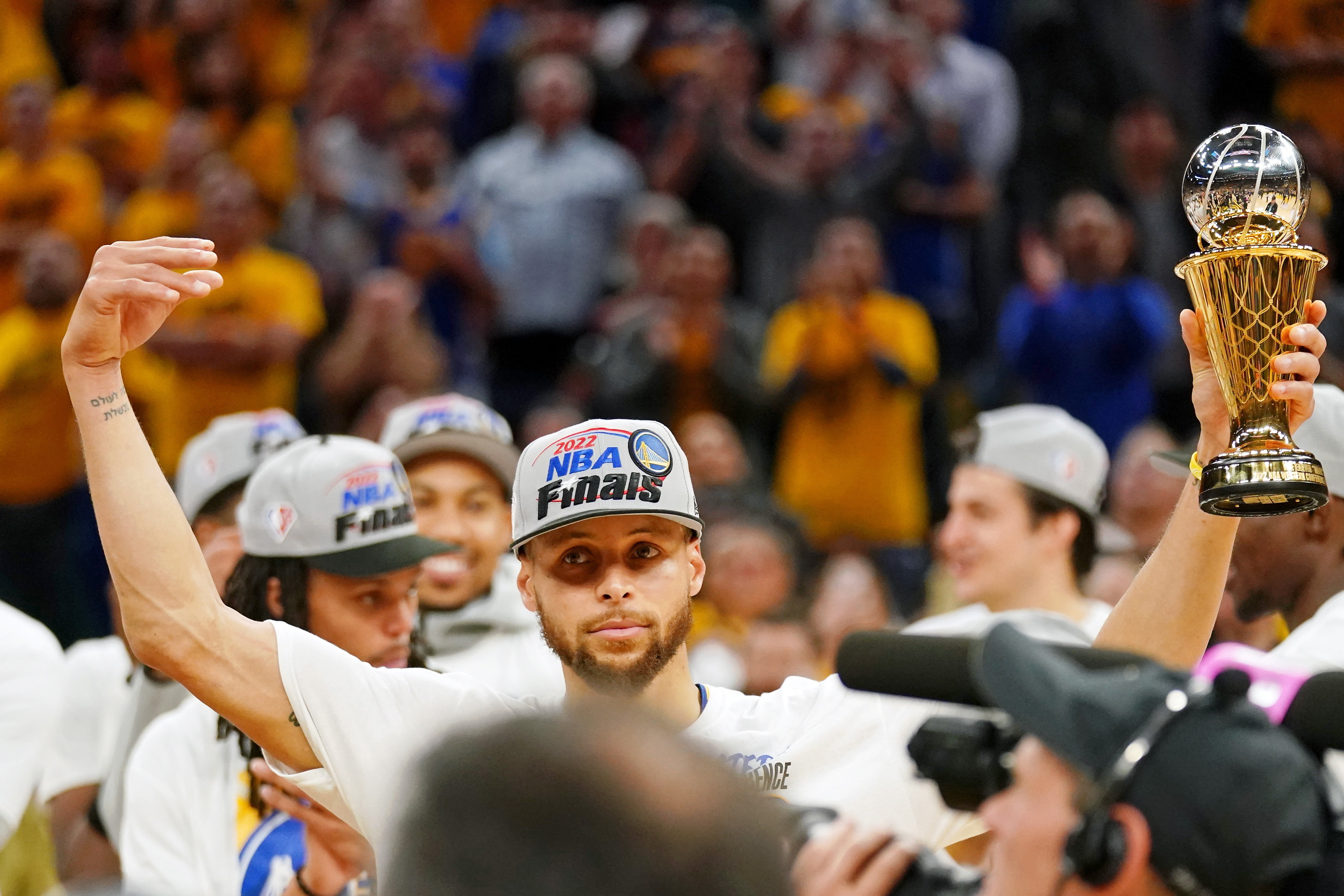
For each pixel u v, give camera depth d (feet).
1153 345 88.94
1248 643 43.50
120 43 104.73
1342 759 23.65
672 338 86.48
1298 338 24.82
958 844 39.47
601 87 104.17
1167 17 104.32
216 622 27.58
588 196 99.04
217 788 37.24
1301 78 106.01
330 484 36.83
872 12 107.04
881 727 30.45
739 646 67.56
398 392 84.64
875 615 69.10
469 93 108.17
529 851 12.40
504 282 98.58
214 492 45.83
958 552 50.06
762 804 13.10
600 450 28.63
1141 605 28.17
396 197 96.27
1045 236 102.42
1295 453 24.45
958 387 92.53
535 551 29.04
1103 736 17.42
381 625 37.27
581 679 28.73
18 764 41.27
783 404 87.15
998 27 110.42
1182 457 33.71
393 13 100.42
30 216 95.55
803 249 95.40
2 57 111.04
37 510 84.99
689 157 98.07
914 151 96.78
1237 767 16.97
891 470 86.63
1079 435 49.80
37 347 85.20
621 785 12.55
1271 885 16.78
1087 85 103.65
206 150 95.66
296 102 106.63
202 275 26.96
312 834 32.86
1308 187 25.45
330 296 92.07
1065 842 17.24
